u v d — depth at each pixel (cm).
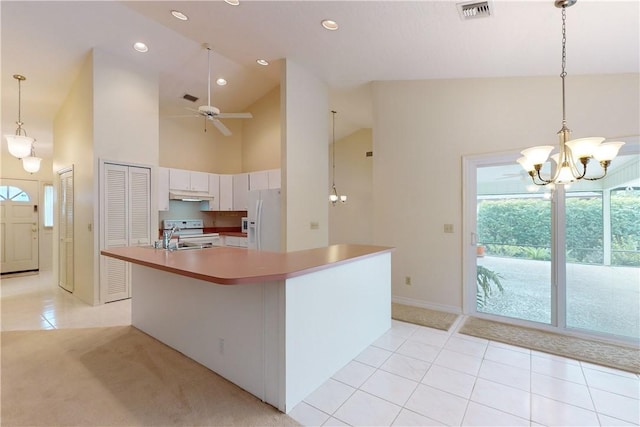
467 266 366
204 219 632
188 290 256
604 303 296
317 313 221
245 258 248
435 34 268
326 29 295
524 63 298
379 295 310
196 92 540
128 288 428
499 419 184
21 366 241
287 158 392
